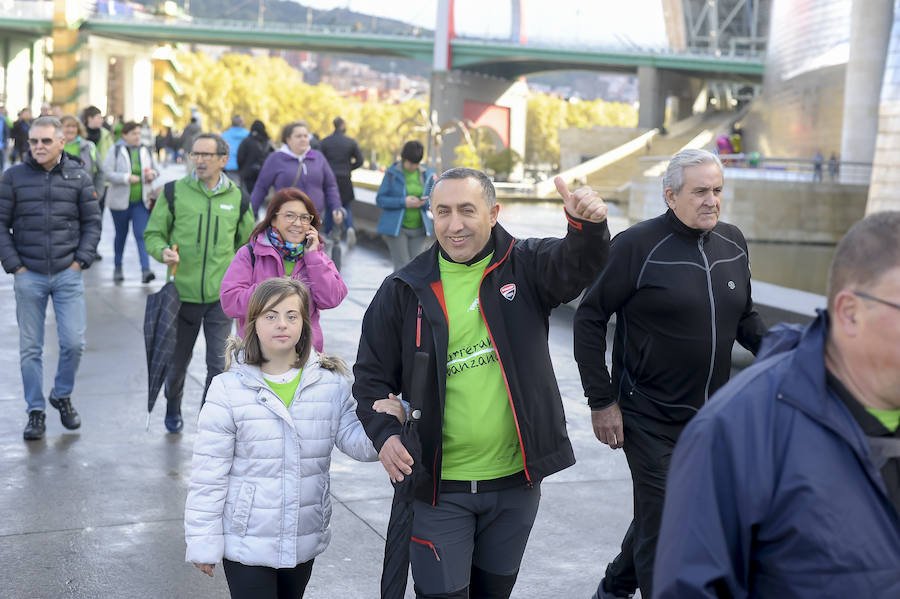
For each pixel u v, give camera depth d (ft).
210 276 19.33
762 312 27.35
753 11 383.04
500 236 9.88
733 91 416.87
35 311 19.77
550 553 14.92
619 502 17.21
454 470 9.74
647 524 11.52
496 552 10.08
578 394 24.52
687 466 5.51
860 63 158.81
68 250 19.84
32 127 19.44
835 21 212.02
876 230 5.36
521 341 9.74
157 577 13.62
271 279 10.55
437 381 9.62
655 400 11.55
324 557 14.53
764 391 5.48
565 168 295.07
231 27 398.42
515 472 9.84
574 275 9.46
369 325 10.15
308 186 30.58
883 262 5.25
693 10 387.75
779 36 237.04
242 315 15.35
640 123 340.39
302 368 10.59
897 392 5.37
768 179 124.47
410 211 32.55
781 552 5.36
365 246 51.80
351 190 43.60
